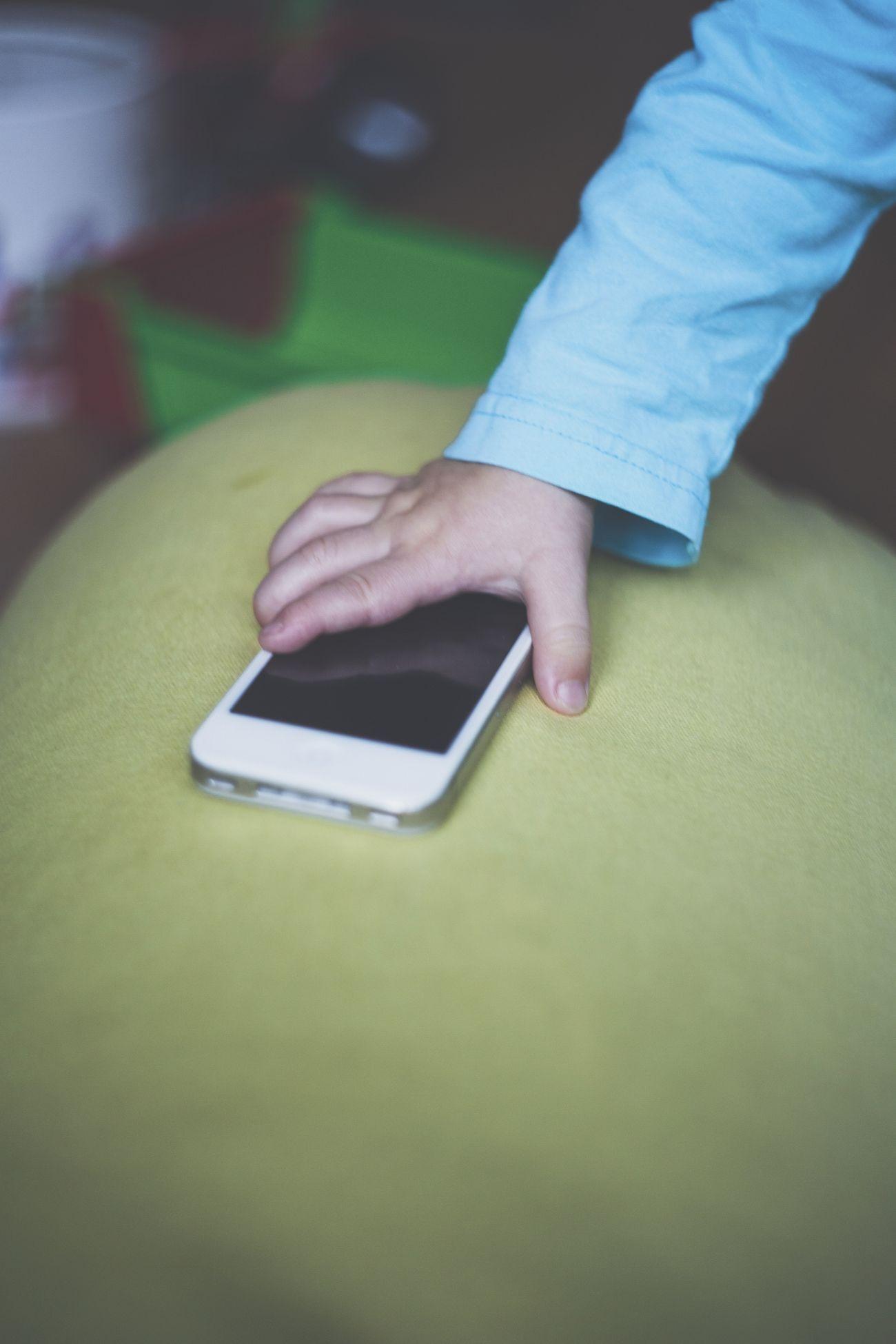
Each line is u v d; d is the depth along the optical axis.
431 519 0.44
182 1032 0.31
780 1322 0.27
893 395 1.31
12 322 1.24
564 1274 0.27
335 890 0.34
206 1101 0.29
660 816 0.38
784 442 1.23
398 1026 0.30
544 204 1.75
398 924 0.33
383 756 0.36
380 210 1.72
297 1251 0.26
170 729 0.41
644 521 0.49
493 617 0.44
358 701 0.38
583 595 0.43
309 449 0.57
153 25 1.60
